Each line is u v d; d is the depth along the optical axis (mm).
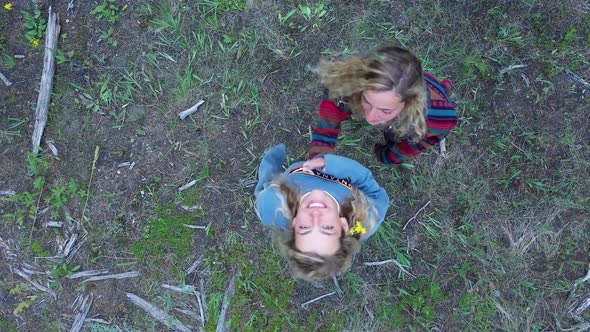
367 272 2969
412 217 2986
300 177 2248
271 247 2936
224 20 2982
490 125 2984
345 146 2951
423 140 2256
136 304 2941
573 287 2967
